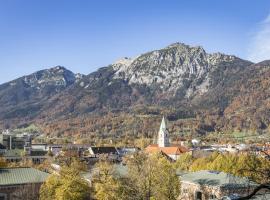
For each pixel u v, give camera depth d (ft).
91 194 205.98
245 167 59.93
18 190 197.47
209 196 214.48
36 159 554.46
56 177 191.42
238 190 135.44
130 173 193.98
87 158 515.09
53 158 479.41
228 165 287.07
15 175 210.18
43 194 185.26
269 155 58.08
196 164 388.37
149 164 193.88
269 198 89.40
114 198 190.80
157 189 191.72
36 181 206.49
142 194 187.01
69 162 366.02
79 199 181.98
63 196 178.60
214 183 216.13
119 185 191.31
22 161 460.96
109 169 221.05
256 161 59.06
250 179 57.26
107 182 203.41
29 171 218.18
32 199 194.70
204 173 241.96
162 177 194.49
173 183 197.26
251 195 53.11
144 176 189.57
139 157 203.00
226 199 133.28
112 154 630.74
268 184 52.75
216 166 304.71
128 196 188.96
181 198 227.40
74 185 184.75
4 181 201.57
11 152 545.85
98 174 227.61
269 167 56.49
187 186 232.12
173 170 204.74
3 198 198.39
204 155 524.52
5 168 216.95
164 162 210.79
